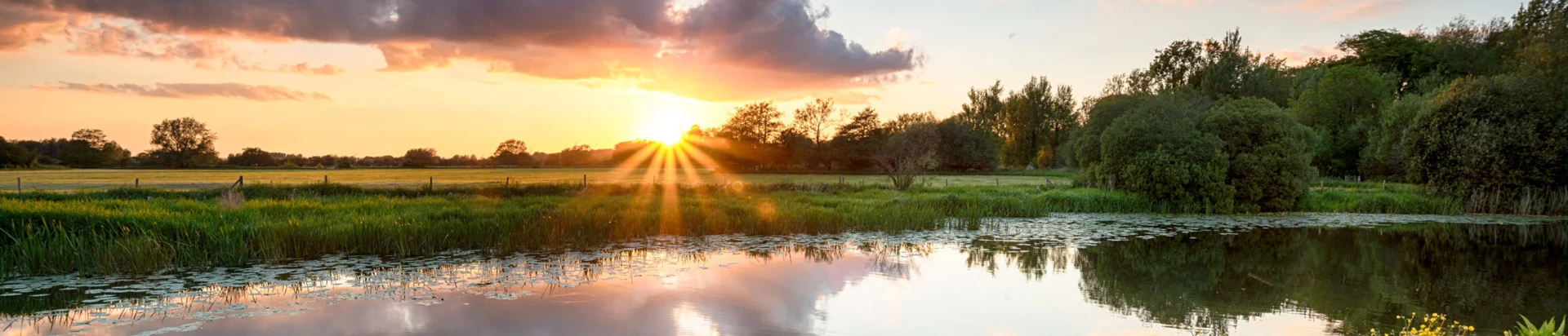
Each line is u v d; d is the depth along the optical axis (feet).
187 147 419.54
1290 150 92.68
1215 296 37.47
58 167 365.20
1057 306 34.88
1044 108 288.92
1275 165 91.45
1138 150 96.89
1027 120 291.38
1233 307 34.88
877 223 67.31
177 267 42.14
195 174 256.52
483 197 89.25
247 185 98.99
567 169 344.28
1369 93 161.17
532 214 59.36
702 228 62.18
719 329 29.73
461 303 33.63
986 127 313.32
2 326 28.40
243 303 33.06
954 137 270.26
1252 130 93.40
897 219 68.03
